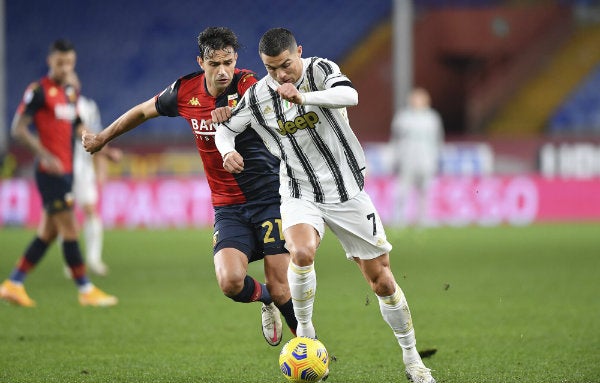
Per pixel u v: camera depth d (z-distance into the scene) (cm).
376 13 8475
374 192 6531
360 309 3042
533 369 2078
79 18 8650
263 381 1997
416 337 2514
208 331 2645
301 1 8619
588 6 8138
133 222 6544
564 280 3694
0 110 6662
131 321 2822
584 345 2359
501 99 7925
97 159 3869
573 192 6562
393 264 4312
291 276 1881
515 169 6556
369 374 2058
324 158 1889
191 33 8594
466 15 7981
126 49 8525
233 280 1991
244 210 2123
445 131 7969
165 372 2091
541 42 8025
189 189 6544
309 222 1891
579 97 7838
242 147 2092
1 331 2652
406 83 6644
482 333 2558
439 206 6556
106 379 2014
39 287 3662
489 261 4391
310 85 1853
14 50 8456
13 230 6322
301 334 1969
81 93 8294
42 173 3103
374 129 8050
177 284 3728
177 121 7750
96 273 4106
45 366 2158
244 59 8319
